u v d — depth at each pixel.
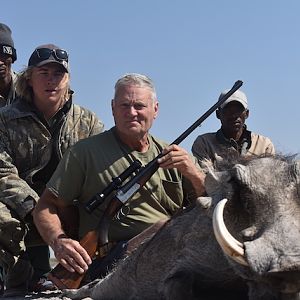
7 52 9.36
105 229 6.82
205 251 5.42
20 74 8.16
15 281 8.05
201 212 5.50
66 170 7.09
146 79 7.06
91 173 7.04
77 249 6.63
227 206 4.91
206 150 9.95
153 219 6.97
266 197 4.72
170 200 7.09
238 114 9.82
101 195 6.84
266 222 4.62
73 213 7.36
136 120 6.93
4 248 7.77
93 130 8.40
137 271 6.14
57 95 8.04
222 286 5.60
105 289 6.51
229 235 4.56
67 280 6.67
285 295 4.71
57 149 8.12
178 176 7.07
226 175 5.09
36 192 8.30
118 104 6.97
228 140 9.88
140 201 6.97
